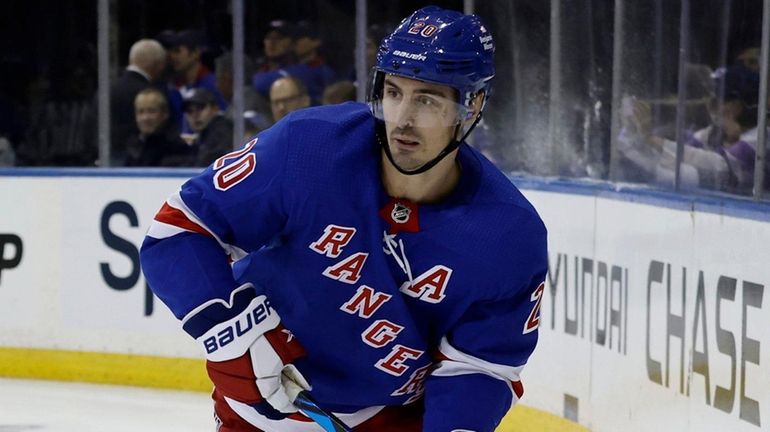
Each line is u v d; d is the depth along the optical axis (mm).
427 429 3939
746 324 6035
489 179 3719
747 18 6719
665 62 7660
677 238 6852
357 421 4172
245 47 11016
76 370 10789
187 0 11000
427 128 3516
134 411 9727
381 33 10852
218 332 3637
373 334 3850
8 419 9336
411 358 3934
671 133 7543
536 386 8719
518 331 3910
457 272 3729
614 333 7699
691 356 6656
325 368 3973
